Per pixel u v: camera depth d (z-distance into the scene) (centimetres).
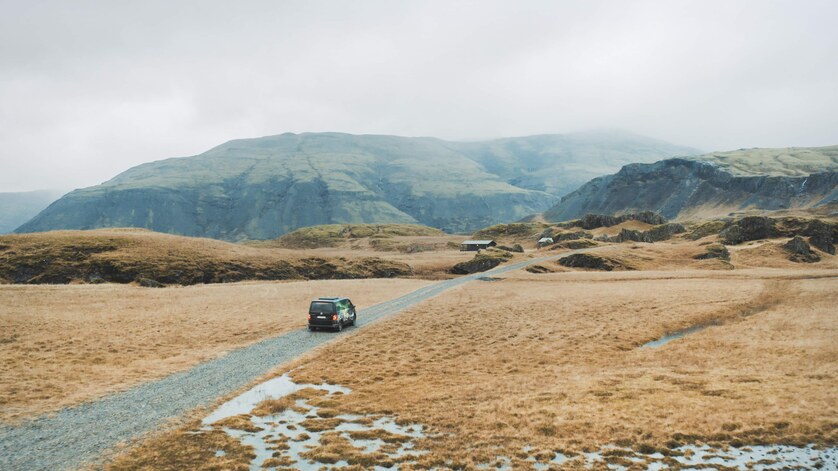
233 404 2336
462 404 2327
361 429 2008
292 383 2758
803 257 12650
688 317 4859
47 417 2048
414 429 2006
